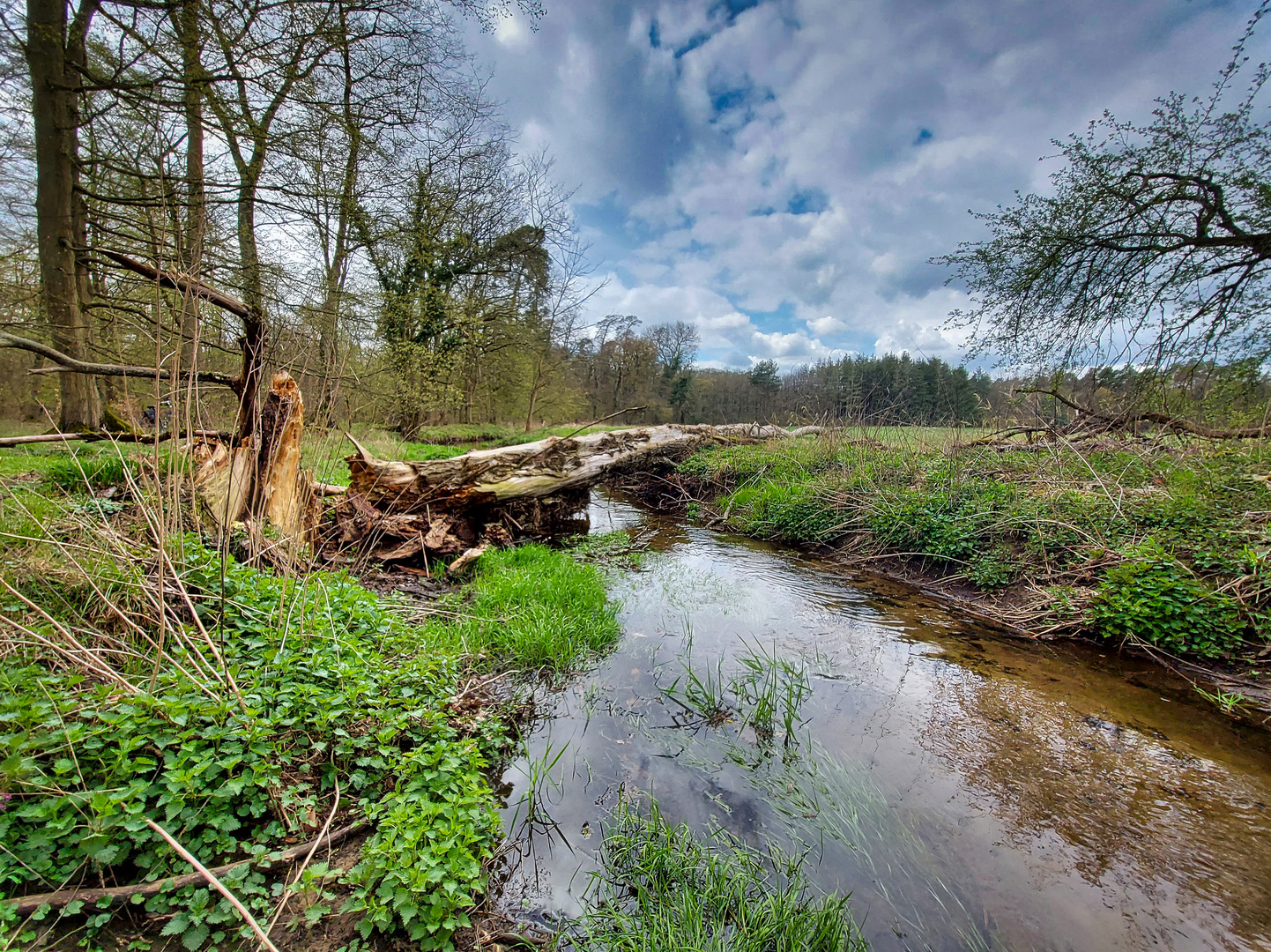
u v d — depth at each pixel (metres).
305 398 5.84
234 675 2.60
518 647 4.22
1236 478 5.48
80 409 7.78
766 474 11.00
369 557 5.57
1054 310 8.39
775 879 2.29
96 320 8.30
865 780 2.93
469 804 2.27
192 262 4.19
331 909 1.87
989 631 5.08
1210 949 2.01
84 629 2.56
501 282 18.52
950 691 3.93
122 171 8.05
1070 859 2.43
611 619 4.90
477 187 16.00
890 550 7.31
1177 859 2.43
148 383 5.23
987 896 2.23
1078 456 7.02
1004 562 6.00
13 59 7.58
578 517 9.98
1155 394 8.32
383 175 11.13
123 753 1.90
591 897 2.18
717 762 3.06
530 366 23.52
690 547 8.27
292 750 2.37
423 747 2.56
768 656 4.40
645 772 2.96
